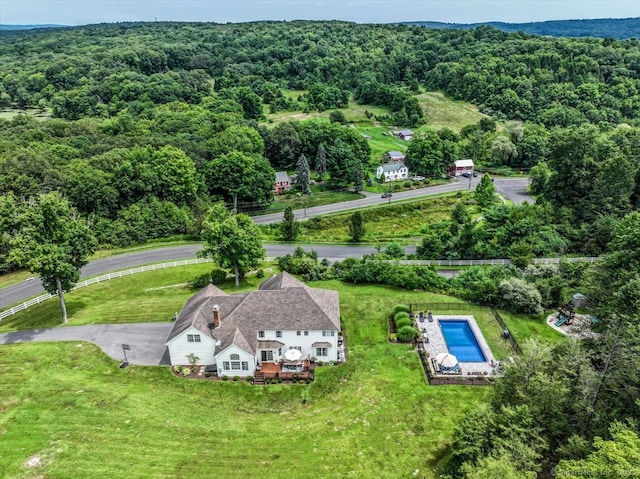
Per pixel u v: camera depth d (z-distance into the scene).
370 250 85.94
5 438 39.03
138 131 127.94
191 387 46.72
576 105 170.25
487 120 162.00
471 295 62.66
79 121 137.62
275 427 41.50
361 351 52.62
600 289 54.56
